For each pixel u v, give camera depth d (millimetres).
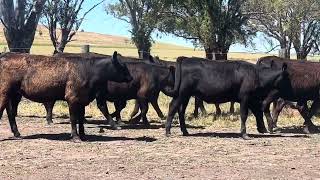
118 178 8094
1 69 11203
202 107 16781
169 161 9438
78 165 8992
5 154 9875
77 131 12727
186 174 8422
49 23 21156
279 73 12961
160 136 12508
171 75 13828
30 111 17266
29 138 11812
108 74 11578
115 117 15992
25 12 20406
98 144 11117
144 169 8742
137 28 27969
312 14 27438
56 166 8891
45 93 11273
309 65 13602
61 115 16547
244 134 12266
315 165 9281
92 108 18062
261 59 13906
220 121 15305
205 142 11641
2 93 11172
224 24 22484
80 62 11414
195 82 12445
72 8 21062
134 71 13797
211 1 22250
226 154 10250
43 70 11242
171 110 12570
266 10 26734
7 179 7949
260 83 12867
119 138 12070
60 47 21266
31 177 8094
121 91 13719
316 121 16031
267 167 9062
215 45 22859
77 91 11289
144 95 13859
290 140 12156
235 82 12305
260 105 13062
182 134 12852
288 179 8188
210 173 8516
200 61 12523
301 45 29531
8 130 13102
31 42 20828
